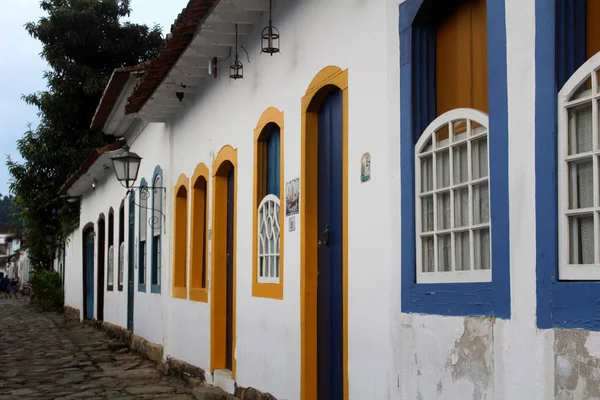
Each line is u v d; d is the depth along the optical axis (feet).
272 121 26.09
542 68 12.55
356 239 19.54
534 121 12.69
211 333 32.68
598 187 11.60
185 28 28.66
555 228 12.16
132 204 54.49
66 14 89.51
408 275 16.72
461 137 15.35
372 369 18.43
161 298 43.09
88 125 92.63
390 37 18.01
